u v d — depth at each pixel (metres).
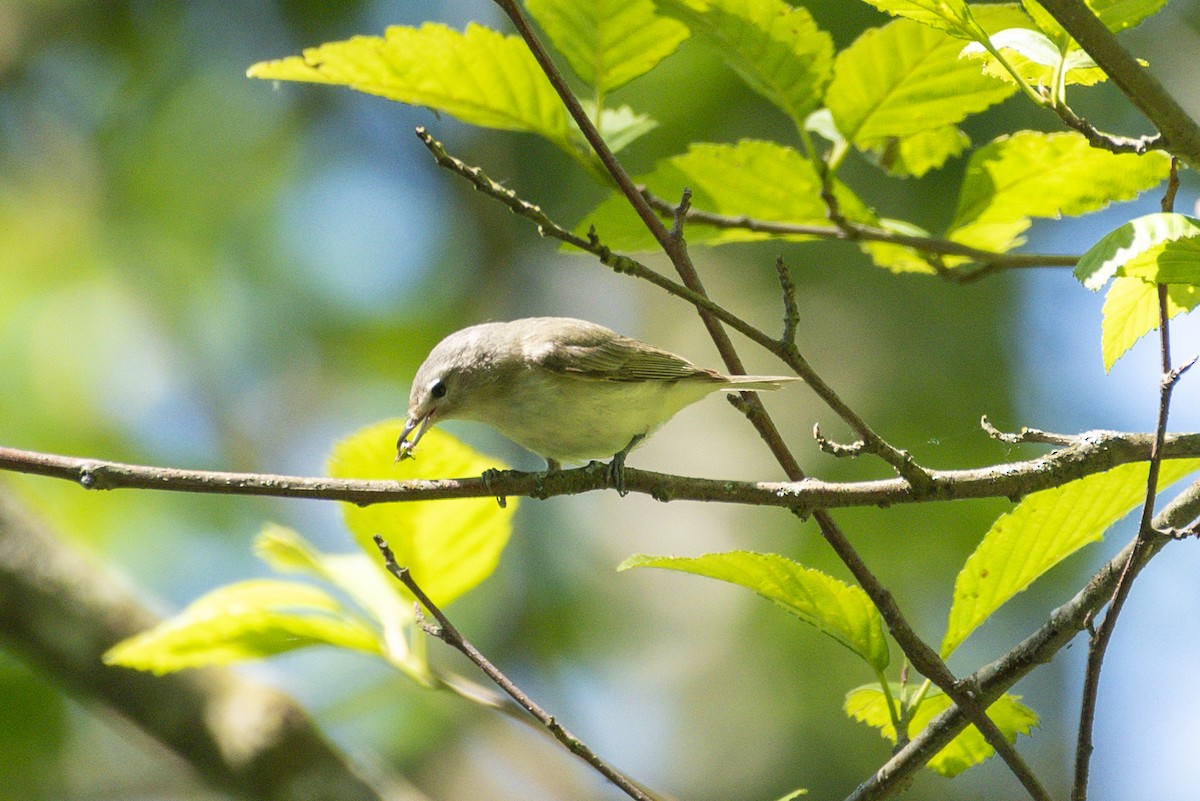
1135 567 4.75
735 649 13.70
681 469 14.52
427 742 12.59
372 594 6.52
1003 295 14.79
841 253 15.30
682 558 5.36
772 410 14.52
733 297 15.43
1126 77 4.42
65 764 11.78
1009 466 5.36
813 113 7.28
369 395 15.80
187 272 15.46
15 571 9.04
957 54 6.25
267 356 15.71
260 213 15.93
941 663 5.10
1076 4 4.33
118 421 14.59
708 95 14.34
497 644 13.98
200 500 13.62
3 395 14.18
